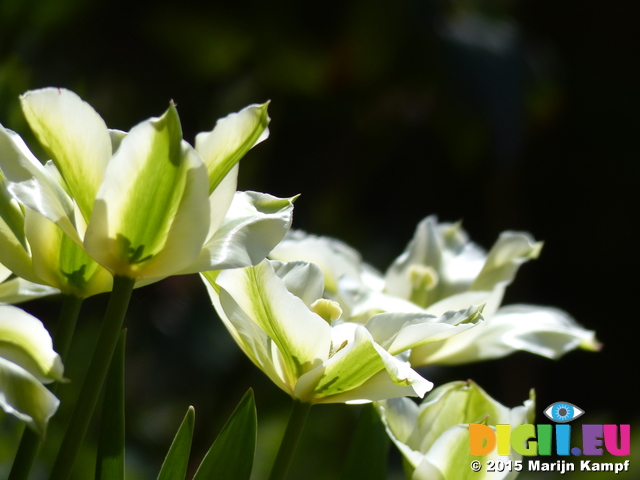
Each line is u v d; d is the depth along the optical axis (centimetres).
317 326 74
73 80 255
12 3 193
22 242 74
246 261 70
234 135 70
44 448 141
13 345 68
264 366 76
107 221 69
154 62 283
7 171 70
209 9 282
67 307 75
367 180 325
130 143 68
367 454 81
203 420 236
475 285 91
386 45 296
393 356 73
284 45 293
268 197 73
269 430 217
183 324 255
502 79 312
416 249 96
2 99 113
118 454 76
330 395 75
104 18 262
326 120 313
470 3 333
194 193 69
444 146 329
